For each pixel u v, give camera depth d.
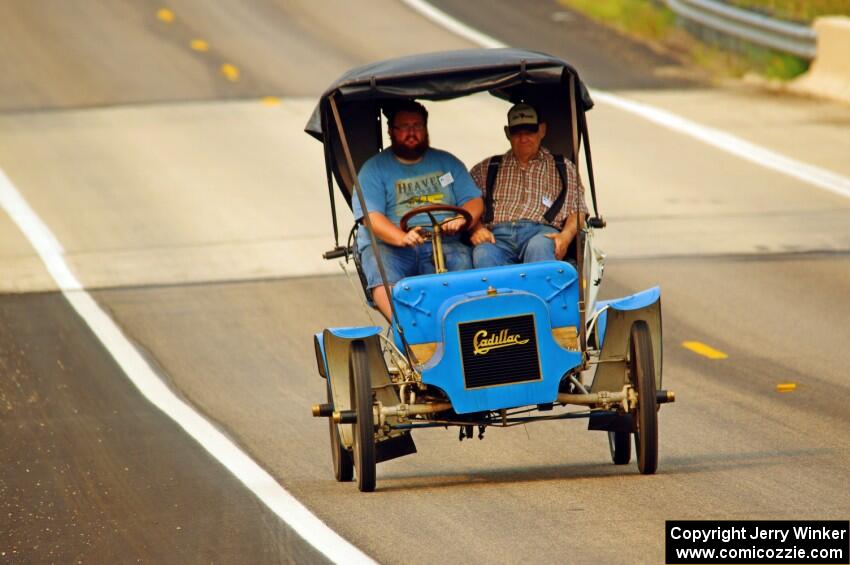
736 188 45.53
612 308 21.00
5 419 26.75
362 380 20.52
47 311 34.81
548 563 16.39
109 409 27.20
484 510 19.02
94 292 36.47
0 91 61.84
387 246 22.33
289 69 64.88
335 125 24.33
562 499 19.36
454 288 20.78
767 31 63.31
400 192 22.73
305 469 22.59
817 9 68.31
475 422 20.56
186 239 41.47
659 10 74.12
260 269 38.31
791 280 35.41
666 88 61.34
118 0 81.75
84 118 57.22
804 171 47.41
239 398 27.77
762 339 30.44
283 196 46.22
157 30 73.75
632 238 40.12
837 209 42.66
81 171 49.62
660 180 46.88
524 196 22.98
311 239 41.22
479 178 23.42
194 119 56.84
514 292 20.39
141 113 57.91
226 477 22.02
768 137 52.44
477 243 22.41
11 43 71.00
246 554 17.66
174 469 22.73
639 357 20.25
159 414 26.69
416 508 19.36
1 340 32.47
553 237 22.30
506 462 22.66
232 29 73.88
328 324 33.28
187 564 17.42
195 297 35.88
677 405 25.77
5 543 18.94
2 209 45.12
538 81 22.66
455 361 20.12
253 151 52.09
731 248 38.78
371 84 22.23
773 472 20.45
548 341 20.31
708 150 50.78
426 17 75.31
